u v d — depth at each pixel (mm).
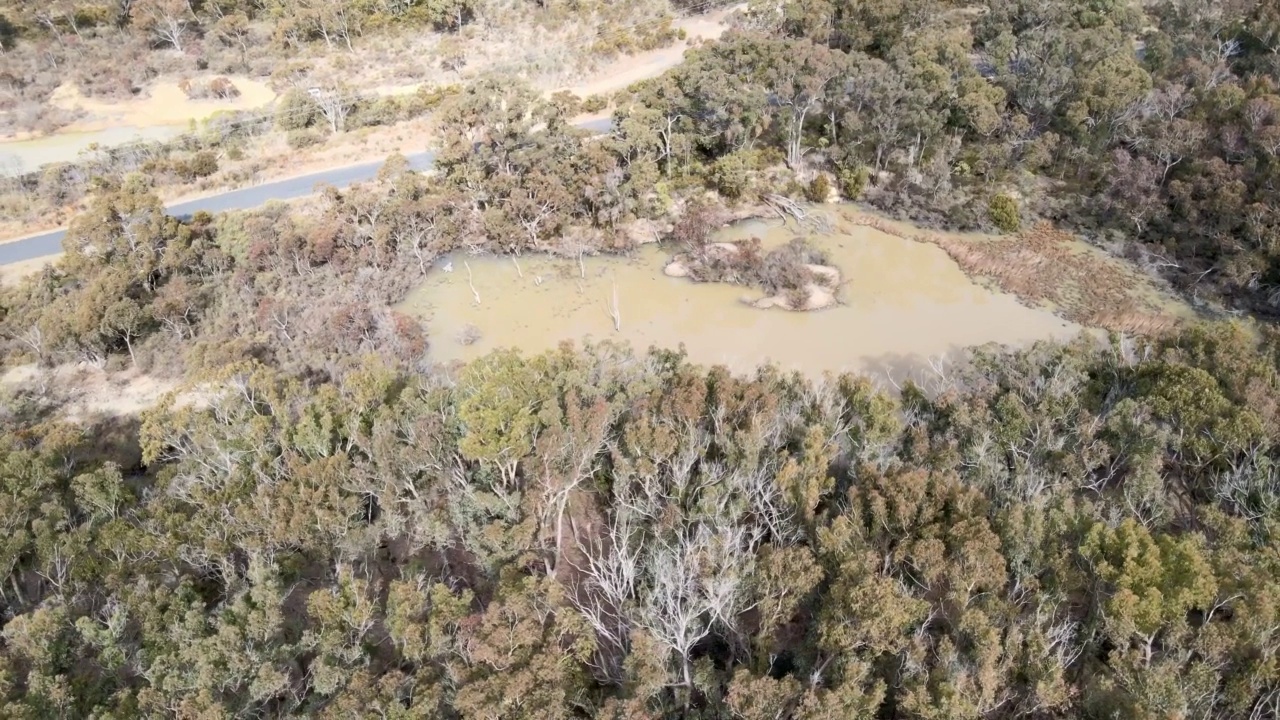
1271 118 68188
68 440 47875
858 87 77750
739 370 59156
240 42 112000
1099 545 33531
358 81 106125
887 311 65750
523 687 27781
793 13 101750
